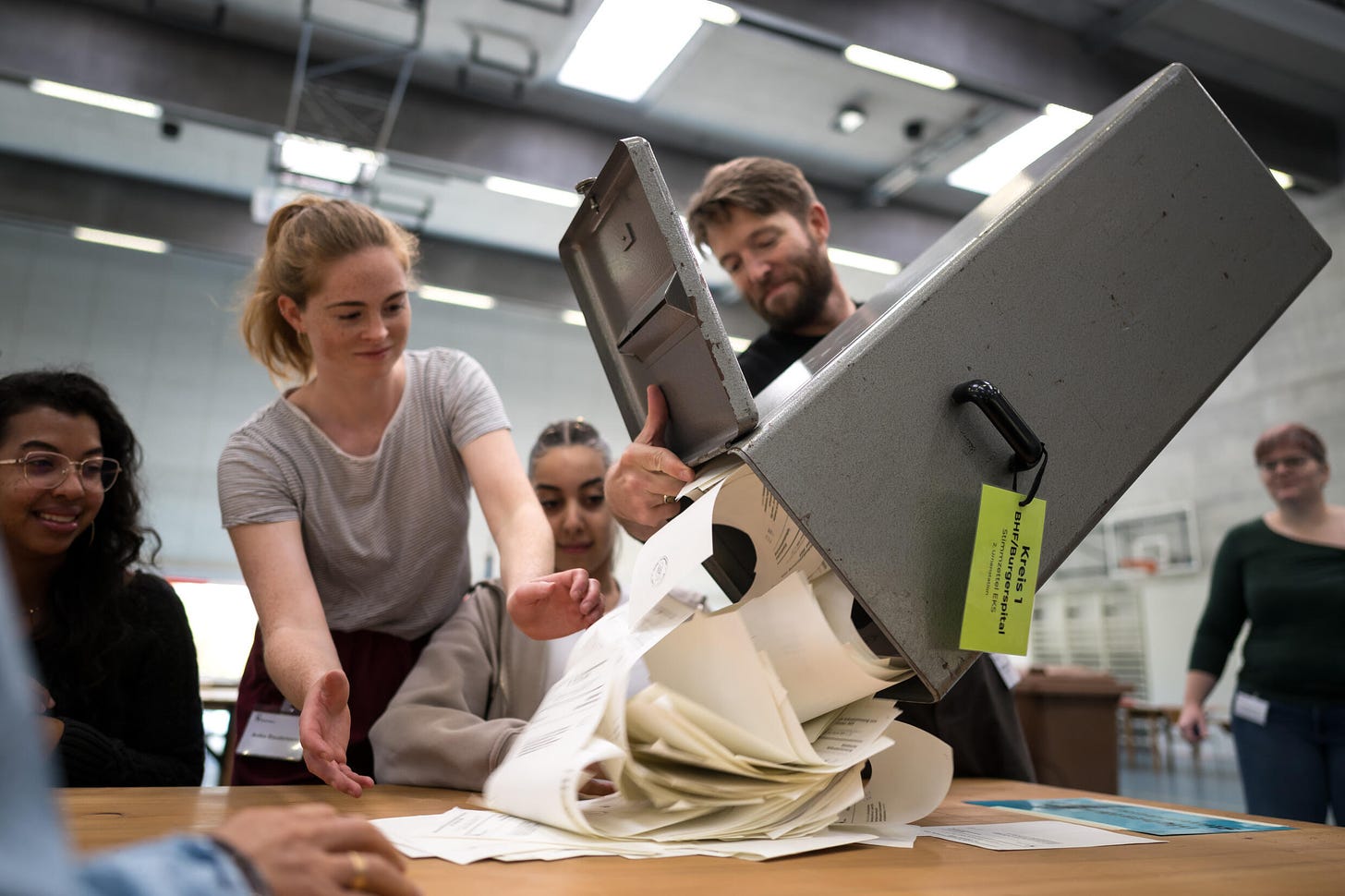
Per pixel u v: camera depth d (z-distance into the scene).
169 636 1.25
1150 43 4.93
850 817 0.69
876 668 0.62
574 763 0.58
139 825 0.60
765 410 0.71
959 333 0.66
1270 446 2.08
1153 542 7.59
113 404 1.26
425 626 1.17
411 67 5.13
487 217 6.81
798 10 4.04
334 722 0.74
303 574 1.01
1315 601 1.94
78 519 1.17
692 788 0.62
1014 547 0.63
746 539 0.75
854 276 7.11
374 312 1.04
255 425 1.11
